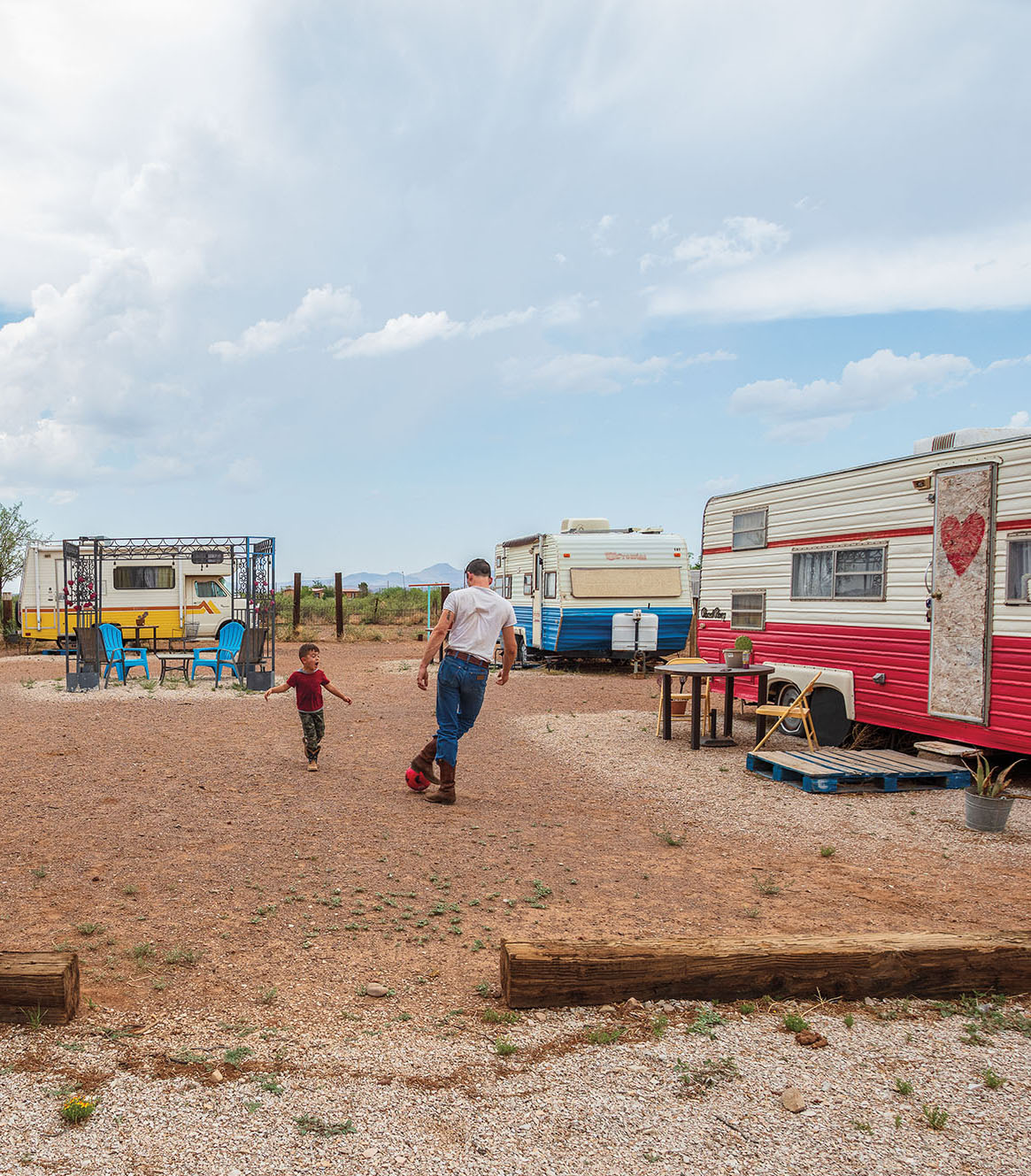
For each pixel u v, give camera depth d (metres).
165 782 7.39
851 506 9.30
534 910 4.64
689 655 12.73
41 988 3.13
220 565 23.31
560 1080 2.82
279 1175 2.32
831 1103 2.72
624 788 7.72
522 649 19.98
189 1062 2.90
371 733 10.38
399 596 46.12
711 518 12.27
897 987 3.49
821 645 9.77
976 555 7.67
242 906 4.59
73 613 23.00
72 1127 2.50
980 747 7.68
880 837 6.23
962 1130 2.59
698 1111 2.66
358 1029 3.20
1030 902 4.87
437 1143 2.47
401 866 5.34
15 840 5.68
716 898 4.88
